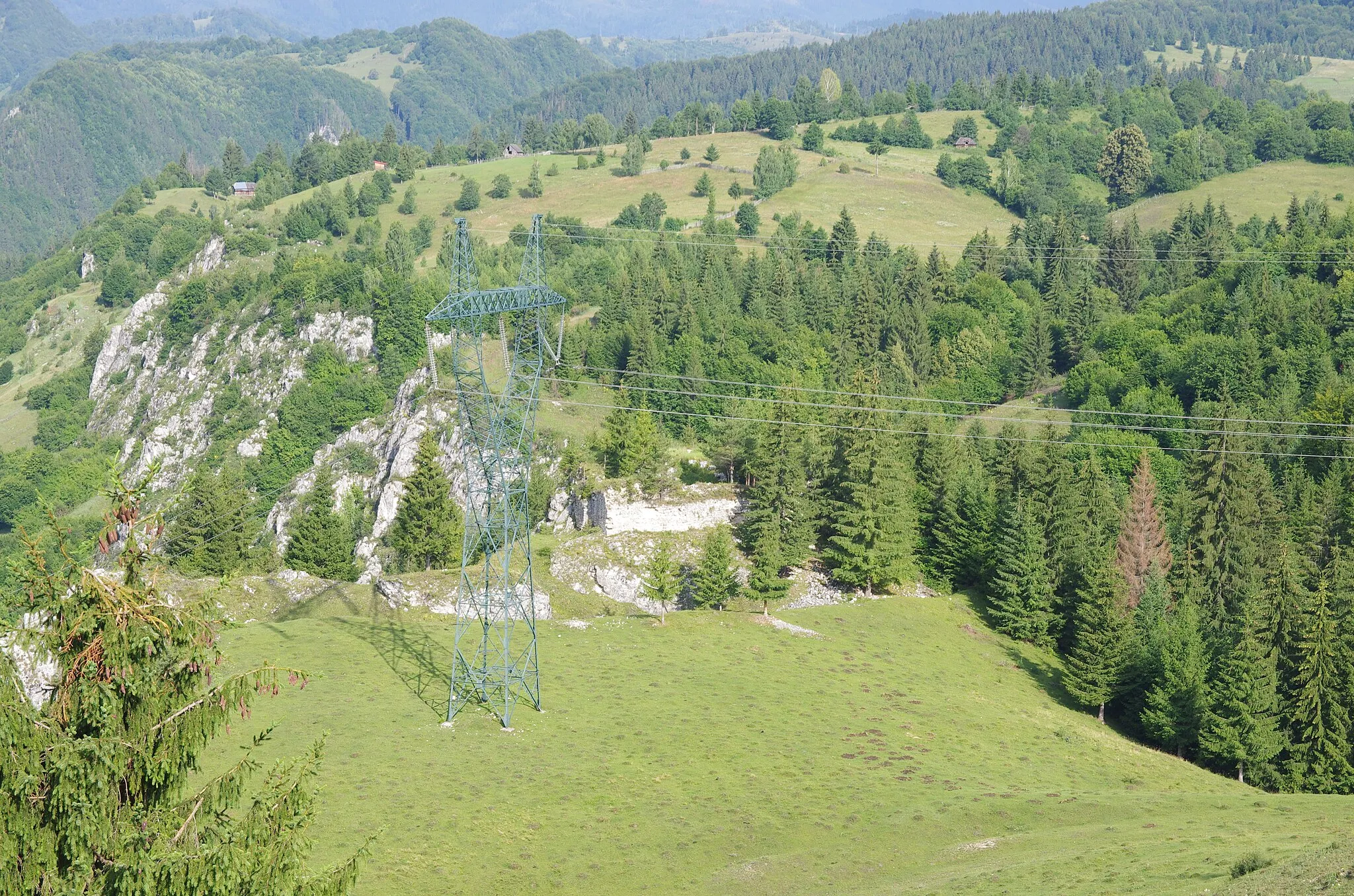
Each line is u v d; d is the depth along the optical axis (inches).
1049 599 5910.4
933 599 6181.1
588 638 5265.8
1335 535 6279.5
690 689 4667.8
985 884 2859.3
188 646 1466.5
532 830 3376.0
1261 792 4069.9
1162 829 3267.7
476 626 5383.9
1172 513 6747.1
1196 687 4717.0
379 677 4638.3
